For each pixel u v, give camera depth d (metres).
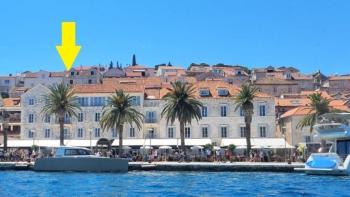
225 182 51.56
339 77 188.00
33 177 59.84
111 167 69.62
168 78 172.12
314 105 95.19
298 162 77.75
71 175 63.41
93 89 108.19
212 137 103.62
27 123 108.81
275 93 170.88
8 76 197.88
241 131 103.75
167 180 54.56
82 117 106.75
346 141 63.72
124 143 98.94
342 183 49.34
